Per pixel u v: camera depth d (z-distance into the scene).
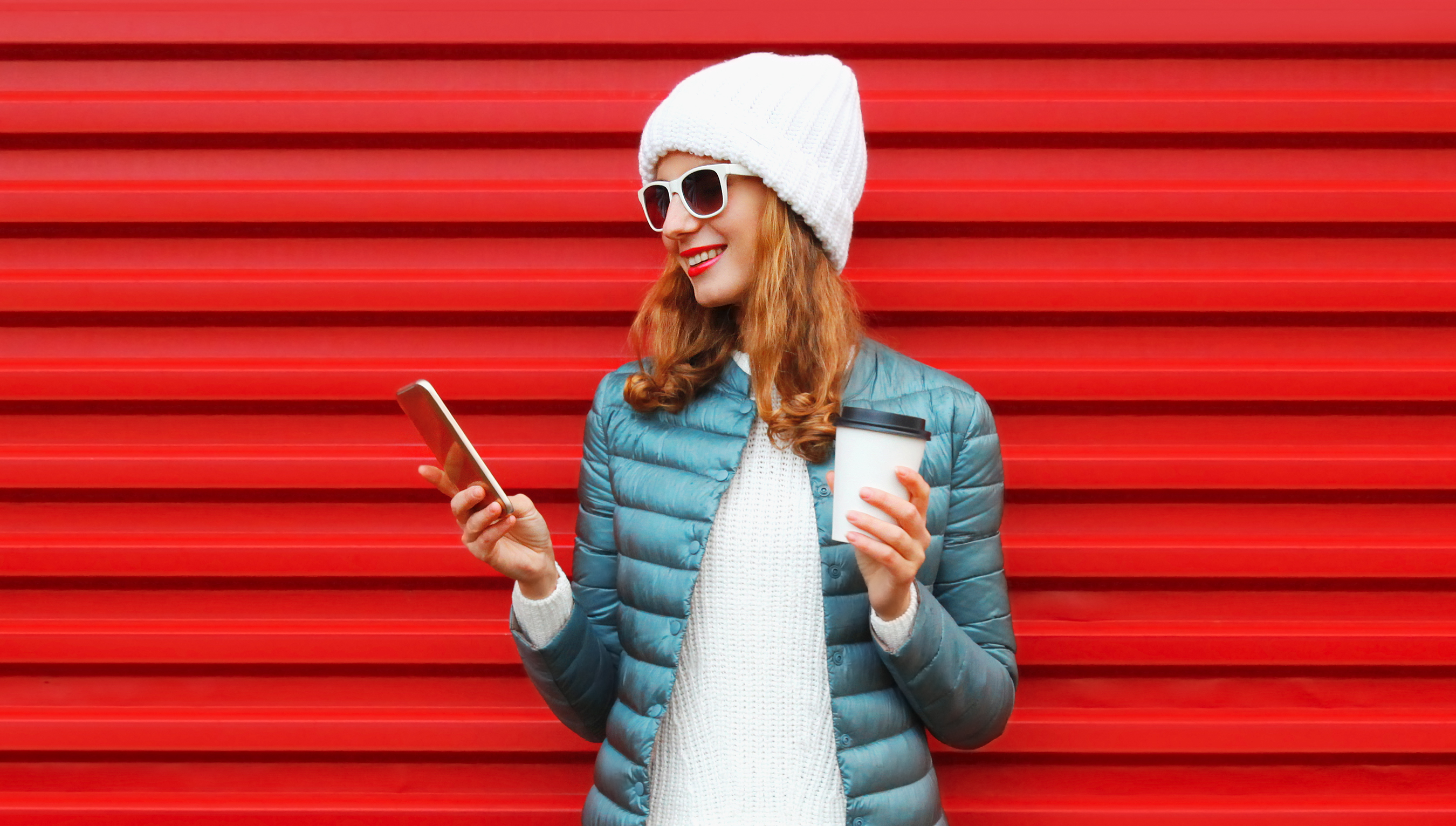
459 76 2.23
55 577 2.25
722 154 1.56
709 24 2.19
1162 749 2.22
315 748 2.26
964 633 1.56
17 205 2.23
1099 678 2.25
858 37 2.19
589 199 2.22
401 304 2.23
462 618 2.27
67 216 2.23
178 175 2.24
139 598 2.28
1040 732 2.23
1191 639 2.21
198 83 2.23
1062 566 2.21
